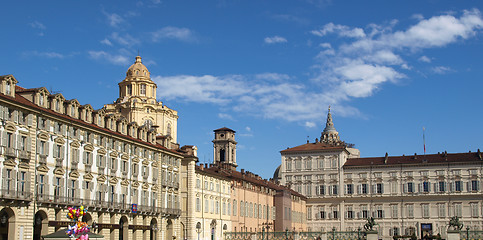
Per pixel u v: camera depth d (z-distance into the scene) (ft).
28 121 237.86
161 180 346.33
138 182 320.50
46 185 245.86
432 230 530.68
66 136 261.65
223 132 653.30
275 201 514.68
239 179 453.17
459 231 293.02
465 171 528.63
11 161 225.97
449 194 529.45
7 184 224.94
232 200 435.53
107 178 292.40
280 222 505.66
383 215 551.59
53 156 252.01
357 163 574.15
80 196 269.03
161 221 340.80
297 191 588.09
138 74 515.91
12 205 225.35
